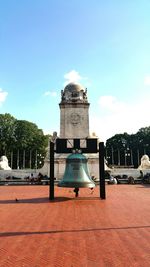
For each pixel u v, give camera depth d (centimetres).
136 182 4572
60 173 5241
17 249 1006
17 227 1344
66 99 5806
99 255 938
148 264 855
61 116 5750
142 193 2875
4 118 9519
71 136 5638
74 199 2392
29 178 5203
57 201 2277
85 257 920
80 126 5684
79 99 5781
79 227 1338
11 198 2530
